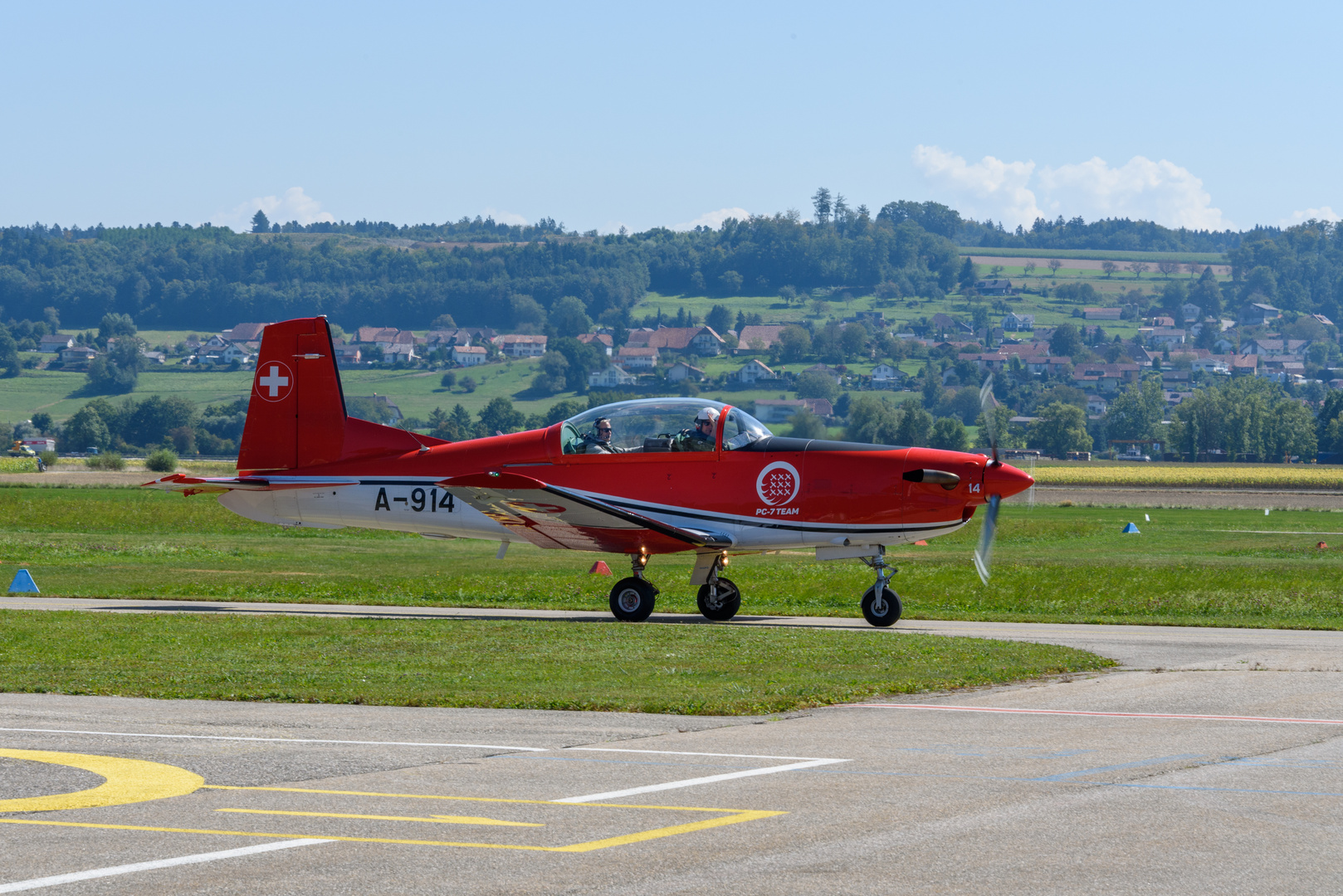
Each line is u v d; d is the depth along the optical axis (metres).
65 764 25.02
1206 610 63.72
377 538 115.25
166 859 18.34
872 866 18.00
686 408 59.06
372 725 29.67
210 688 35.28
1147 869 17.84
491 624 52.41
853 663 40.50
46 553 92.75
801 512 56.72
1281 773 24.08
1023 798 22.00
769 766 24.77
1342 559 96.12
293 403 65.88
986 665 39.81
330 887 17.12
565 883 17.28
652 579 78.12
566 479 59.94
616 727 29.47
